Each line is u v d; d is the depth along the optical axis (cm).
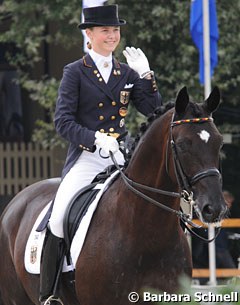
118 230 990
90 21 1073
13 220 1216
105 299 992
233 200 2245
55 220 1055
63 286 1077
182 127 922
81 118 1080
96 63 1077
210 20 1942
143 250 973
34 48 2230
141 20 2220
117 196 1009
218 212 873
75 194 1066
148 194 974
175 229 983
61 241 1061
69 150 1101
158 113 993
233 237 2078
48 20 2245
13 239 1202
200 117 925
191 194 902
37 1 2216
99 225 1011
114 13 1070
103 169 1080
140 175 986
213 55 1941
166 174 958
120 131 1087
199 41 1942
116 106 1079
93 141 1023
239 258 1986
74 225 1038
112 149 1012
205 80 1911
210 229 1812
